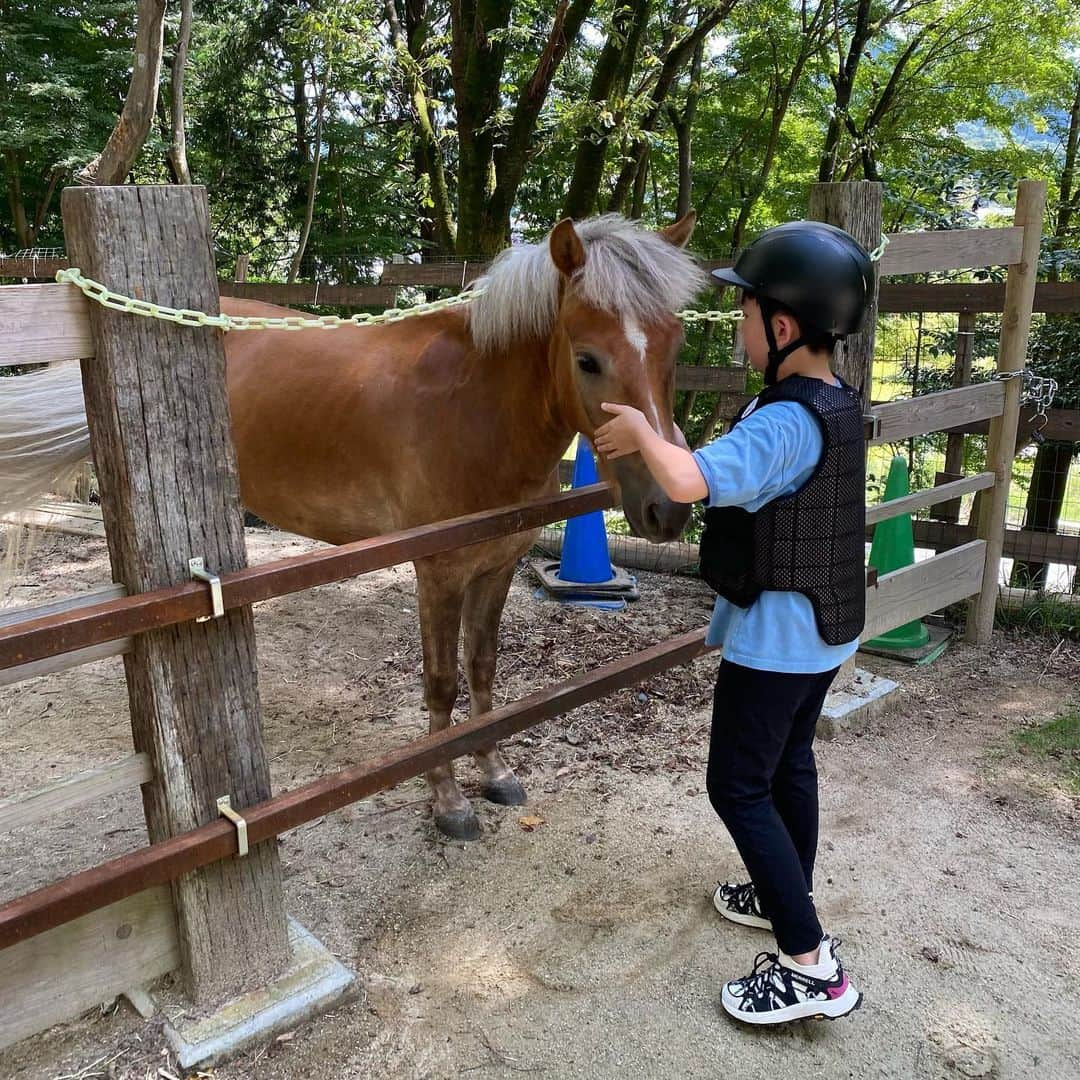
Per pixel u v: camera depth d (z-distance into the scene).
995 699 3.58
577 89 8.89
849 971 2.10
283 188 12.23
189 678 1.69
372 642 4.12
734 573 1.72
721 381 4.90
